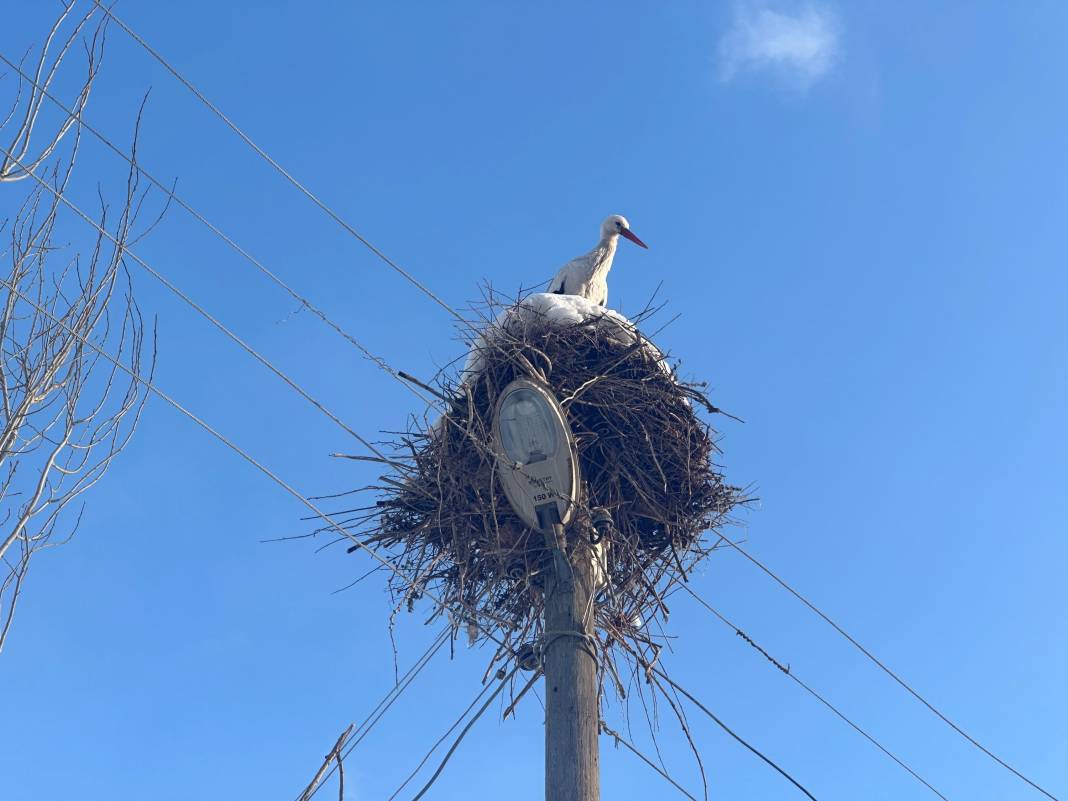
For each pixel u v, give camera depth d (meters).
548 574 5.82
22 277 5.22
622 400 6.46
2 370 5.05
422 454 6.41
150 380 5.45
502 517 6.07
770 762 6.23
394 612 6.21
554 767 5.31
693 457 6.58
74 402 5.16
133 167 5.56
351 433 6.34
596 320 6.69
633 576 6.27
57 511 5.05
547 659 5.59
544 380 6.14
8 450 4.92
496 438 5.86
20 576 4.92
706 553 6.62
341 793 4.61
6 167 5.15
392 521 6.41
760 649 7.02
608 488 6.30
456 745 5.79
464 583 6.17
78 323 5.24
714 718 6.21
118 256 5.43
